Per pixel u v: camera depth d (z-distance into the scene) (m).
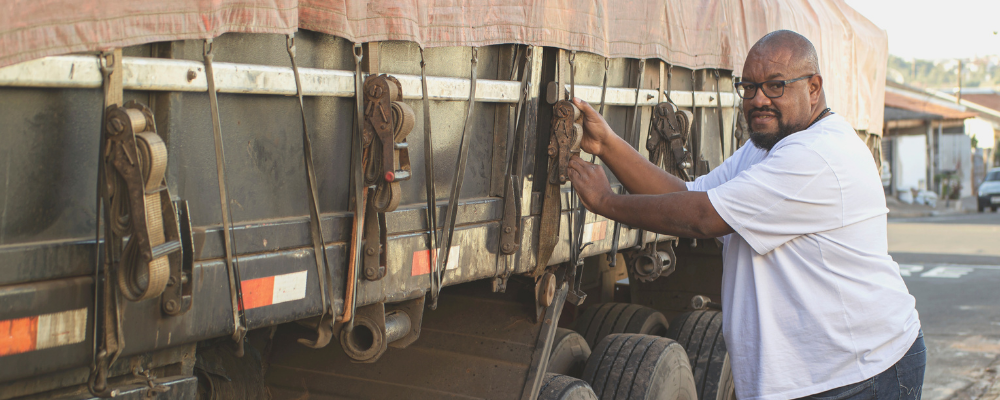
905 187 34.38
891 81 37.94
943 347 7.38
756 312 2.14
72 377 1.38
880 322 2.08
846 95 5.64
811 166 2.01
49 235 1.34
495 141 2.41
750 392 2.15
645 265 3.63
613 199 2.29
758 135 2.21
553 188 2.46
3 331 1.24
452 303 2.64
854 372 2.07
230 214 1.62
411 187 2.10
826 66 5.16
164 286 1.37
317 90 1.77
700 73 3.66
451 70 2.20
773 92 2.13
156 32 1.40
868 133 6.25
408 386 2.56
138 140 1.32
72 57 1.30
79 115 1.37
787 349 2.11
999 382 6.21
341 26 1.79
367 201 1.89
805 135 2.08
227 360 2.10
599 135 2.54
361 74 1.87
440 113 2.19
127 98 1.43
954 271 12.46
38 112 1.31
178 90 1.49
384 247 1.90
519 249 2.43
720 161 3.96
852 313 2.06
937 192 35.53
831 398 2.08
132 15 1.36
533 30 2.38
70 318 1.33
